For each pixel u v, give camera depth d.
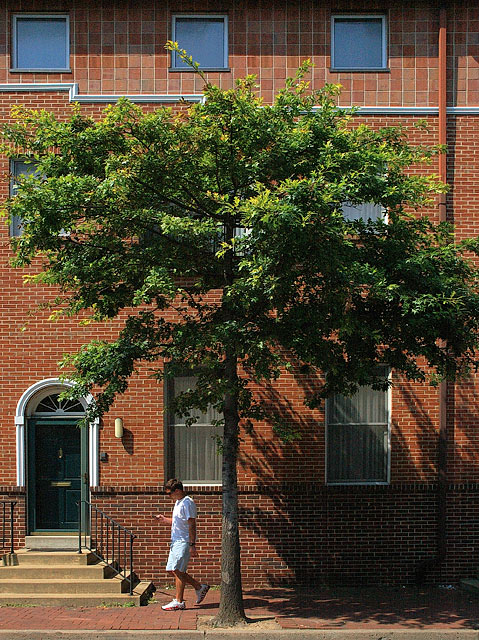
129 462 12.69
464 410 12.90
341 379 10.09
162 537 12.58
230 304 9.65
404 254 9.73
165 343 11.20
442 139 13.05
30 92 13.09
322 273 8.98
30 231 9.48
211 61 13.34
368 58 13.48
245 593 12.00
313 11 13.32
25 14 13.31
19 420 12.71
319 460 12.72
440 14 13.24
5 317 12.87
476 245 10.00
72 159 9.77
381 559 12.64
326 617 10.30
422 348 9.56
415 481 12.77
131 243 10.78
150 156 9.55
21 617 10.20
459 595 11.88
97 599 11.02
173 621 9.93
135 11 13.27
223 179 9.98
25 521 12.62
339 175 9.22
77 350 12.82
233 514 10.02
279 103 9.75
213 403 10.53
